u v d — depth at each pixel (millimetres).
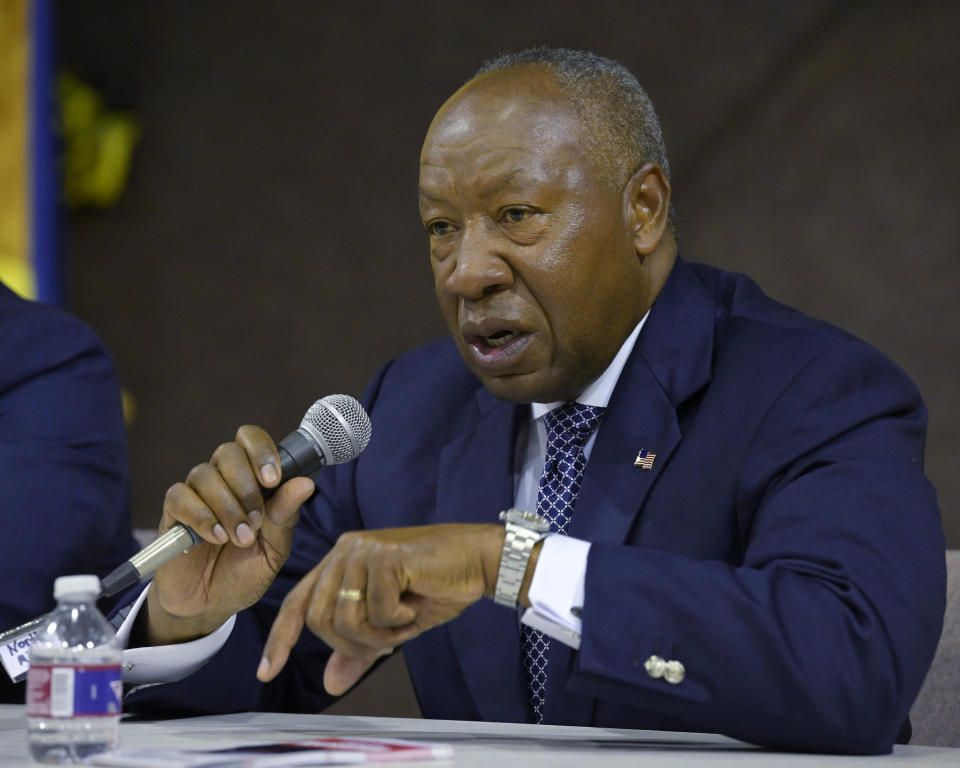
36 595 8469
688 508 6664
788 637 5215
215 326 20797
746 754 5195
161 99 20812
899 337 18922
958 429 18469
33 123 19266
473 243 6523
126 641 6605
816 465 6250
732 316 7266
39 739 4484
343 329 20625
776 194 19594
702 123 19781
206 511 5824
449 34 20359
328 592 5211
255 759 4305
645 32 19891
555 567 5320
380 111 20578
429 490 7660
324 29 20688
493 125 6504
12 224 19188
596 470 6879
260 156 20781
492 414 7562
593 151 6594
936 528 5875
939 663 7879
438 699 7273
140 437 20797
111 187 20578
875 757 5234
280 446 6125
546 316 6578
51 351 9438
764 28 19594
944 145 19000
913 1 19219
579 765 4637
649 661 5184
